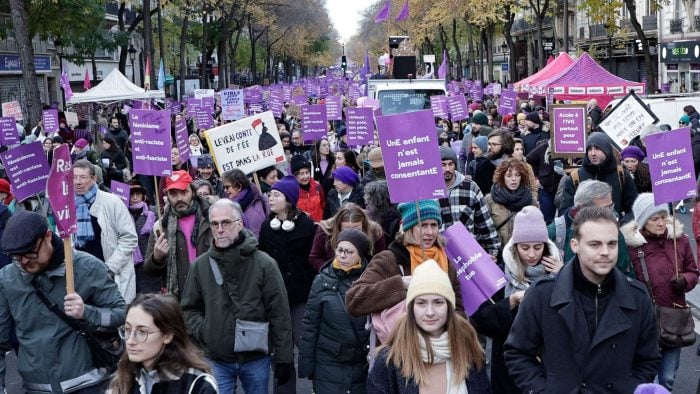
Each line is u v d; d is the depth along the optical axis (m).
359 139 16.31
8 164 8.68
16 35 27.27
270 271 6.52
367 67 58.75
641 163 10.54
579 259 4.68
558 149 12.33
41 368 5.54
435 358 4.75
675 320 7.08
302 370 6.48
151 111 9.30
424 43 85.00
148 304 4.43
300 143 18.50
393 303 5.75
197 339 6.50
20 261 5.47
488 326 5.90
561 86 26.23
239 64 89.62
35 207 10.93
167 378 4.44
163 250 7.83
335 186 11.11
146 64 37.22
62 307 5.57
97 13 38.53
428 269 4.83
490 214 8.89
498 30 60.34
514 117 22.89
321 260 7.77
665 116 24.05
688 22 48.44
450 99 22.89
